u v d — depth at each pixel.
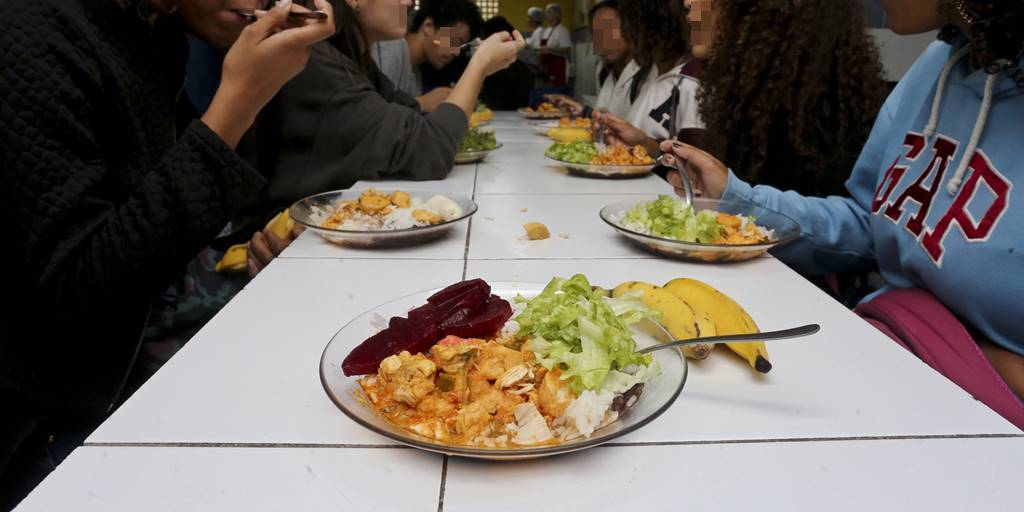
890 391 0.67
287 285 0.99
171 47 1.11
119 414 0.61
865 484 0.53
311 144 1.74
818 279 1.54
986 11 0.88
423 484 0.52
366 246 1.19
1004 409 0.82
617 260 1.13
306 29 0.92
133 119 1.00
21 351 0.96
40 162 0.82
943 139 1.06
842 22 1.58
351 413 0.54
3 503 0.98
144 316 1.06
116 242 0.85
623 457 0.56
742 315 0.77
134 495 0.50
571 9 11.89
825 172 1.69
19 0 0.85
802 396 0.66
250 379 0.69
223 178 0.89
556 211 1.49
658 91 2.67
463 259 1.13
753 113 1.70
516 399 0.57
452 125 1.84
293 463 0.55
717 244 1.07
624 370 0.62
